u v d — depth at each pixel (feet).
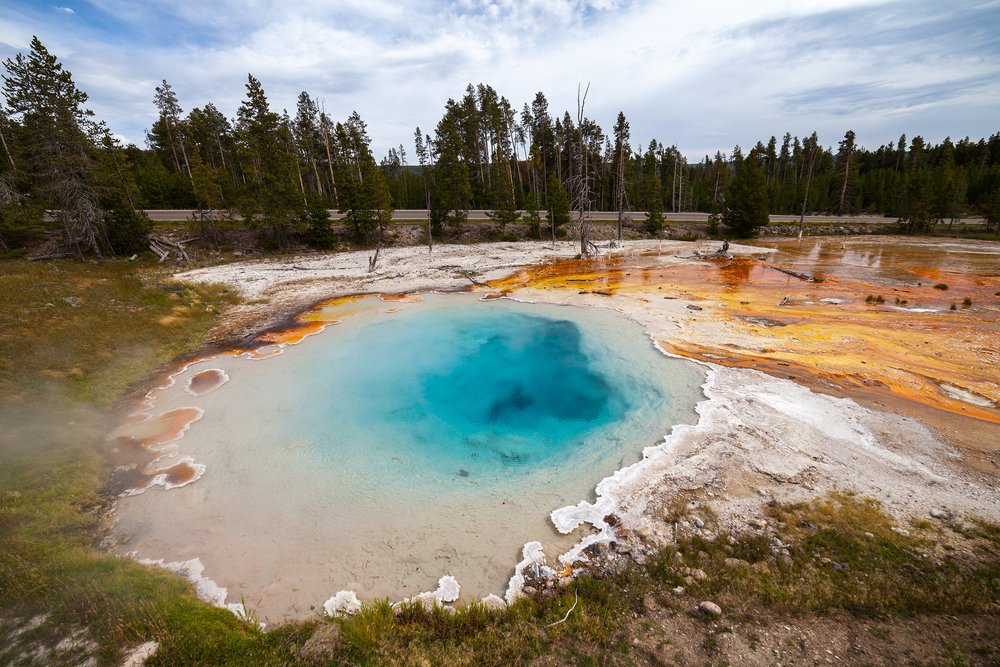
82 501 26.76
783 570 20.21
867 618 17.56
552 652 16.93
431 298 73.72
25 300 59.77
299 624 18.79
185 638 17.13
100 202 96.63
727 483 26.71
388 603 19.20
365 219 123.03
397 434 34.96
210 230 116.06
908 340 47.57
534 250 118.52
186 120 167.73
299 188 130.41
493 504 26.55
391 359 49.57
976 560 20.07
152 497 27.63
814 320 55.06
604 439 32.83
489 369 47.09
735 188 144.46
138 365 46.83
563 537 23.65
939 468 27.20
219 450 32.68
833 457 28.66
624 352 48.06
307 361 48.91
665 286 75.51
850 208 197.88
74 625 17.60
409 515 25.88
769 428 32.09
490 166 177.27
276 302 72.02
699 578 20.11
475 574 21.59
